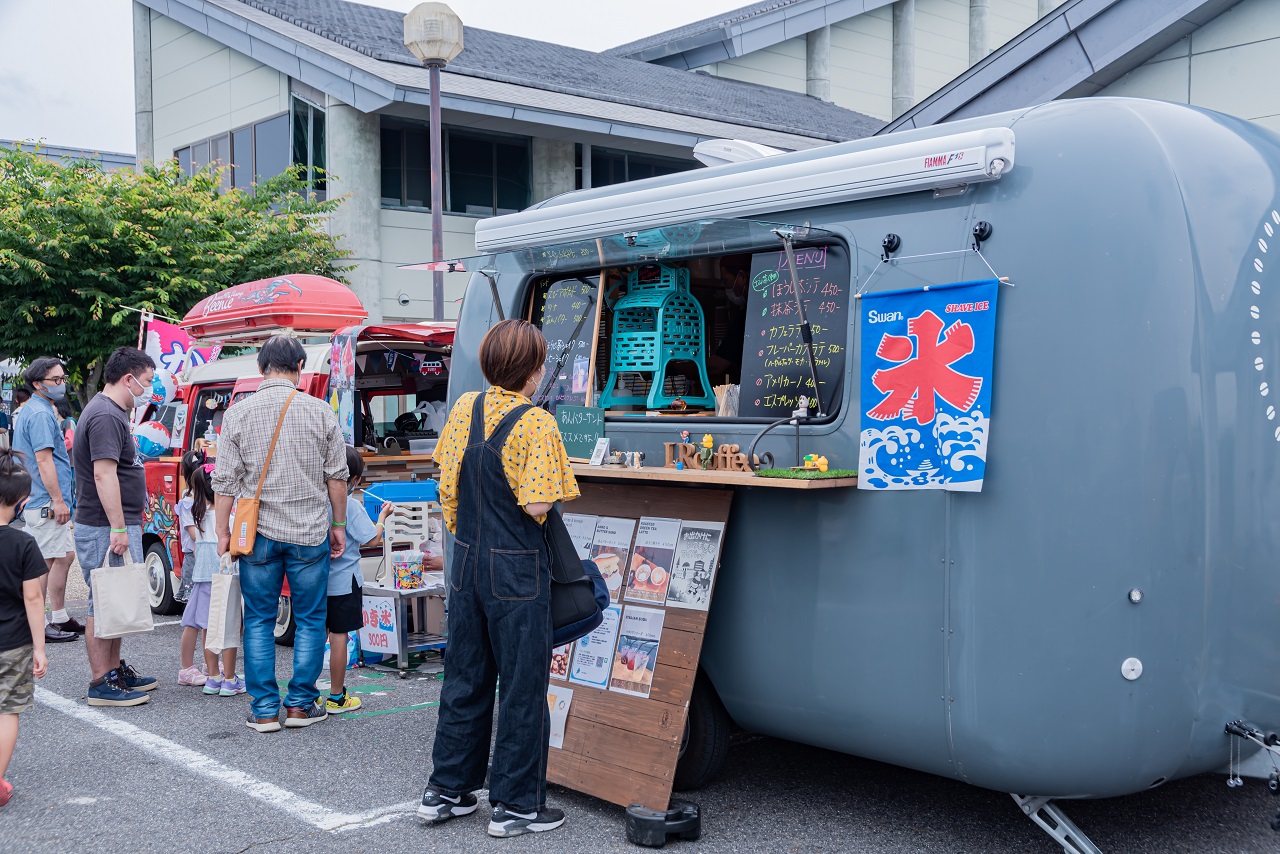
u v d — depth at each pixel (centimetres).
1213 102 746
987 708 338
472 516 391
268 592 534
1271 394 336
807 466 377
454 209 1647
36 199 1313
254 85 1697
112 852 386
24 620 432
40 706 586
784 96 2259
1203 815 406
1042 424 329
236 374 794
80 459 584
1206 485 320
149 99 1909
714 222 391
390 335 756
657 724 411
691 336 476
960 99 886
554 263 495
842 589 376
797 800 431
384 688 625
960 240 349
